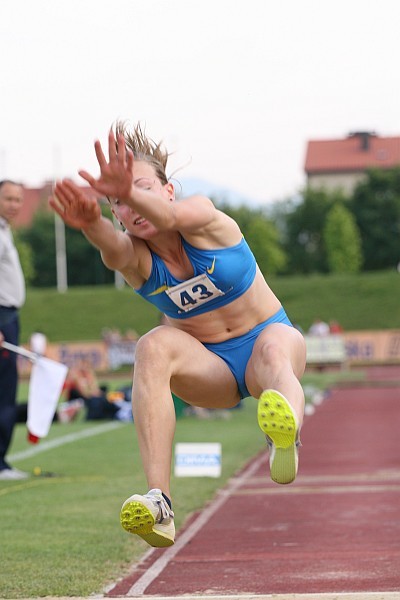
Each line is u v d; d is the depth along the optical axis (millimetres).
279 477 8672
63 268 131375
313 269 159375
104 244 8758
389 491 18859
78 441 30422
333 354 75562
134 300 108625
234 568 12367
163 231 9055
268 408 8414
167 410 9141
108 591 11117
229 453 25953
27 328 103500
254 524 15703
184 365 9414
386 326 101125
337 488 19516
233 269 9273
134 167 9234
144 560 13047
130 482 20469
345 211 151750
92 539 14242
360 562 12422
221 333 9656
